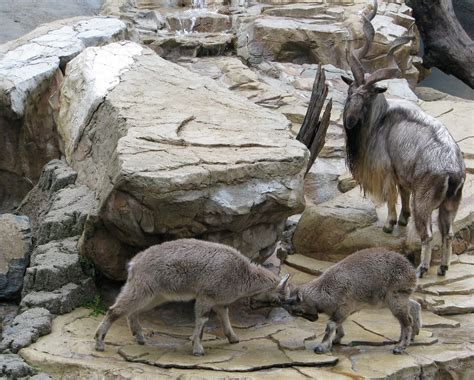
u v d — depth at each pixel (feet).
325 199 33.91
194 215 26.76
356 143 30.83
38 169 34.58
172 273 25.55
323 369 25.38
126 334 26.71
